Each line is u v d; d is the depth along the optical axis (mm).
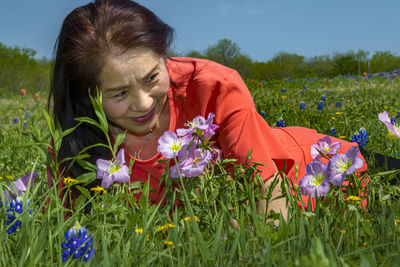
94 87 1738
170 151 1667
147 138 2193
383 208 1654
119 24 1666
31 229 1477
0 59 29344
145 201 1563
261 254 1322
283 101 6984
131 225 1461
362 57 46219
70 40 1748
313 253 860
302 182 1685
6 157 3529
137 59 1659
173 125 2150
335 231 1545
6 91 26453
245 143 1947
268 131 2031
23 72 28594
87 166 1678
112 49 1639
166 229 1588
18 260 1423
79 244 1321
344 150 2461
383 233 1501
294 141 2422
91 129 2068
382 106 7199
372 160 2482
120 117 1814
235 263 1294
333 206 1812
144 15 1746
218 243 1397
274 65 46125
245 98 2057
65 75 1862
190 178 1691
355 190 1829
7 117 8930
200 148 1700
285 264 1160
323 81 16500
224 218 1587
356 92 11359
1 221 1560
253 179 1755
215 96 2043
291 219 1652
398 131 1865
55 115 2043
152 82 1725
